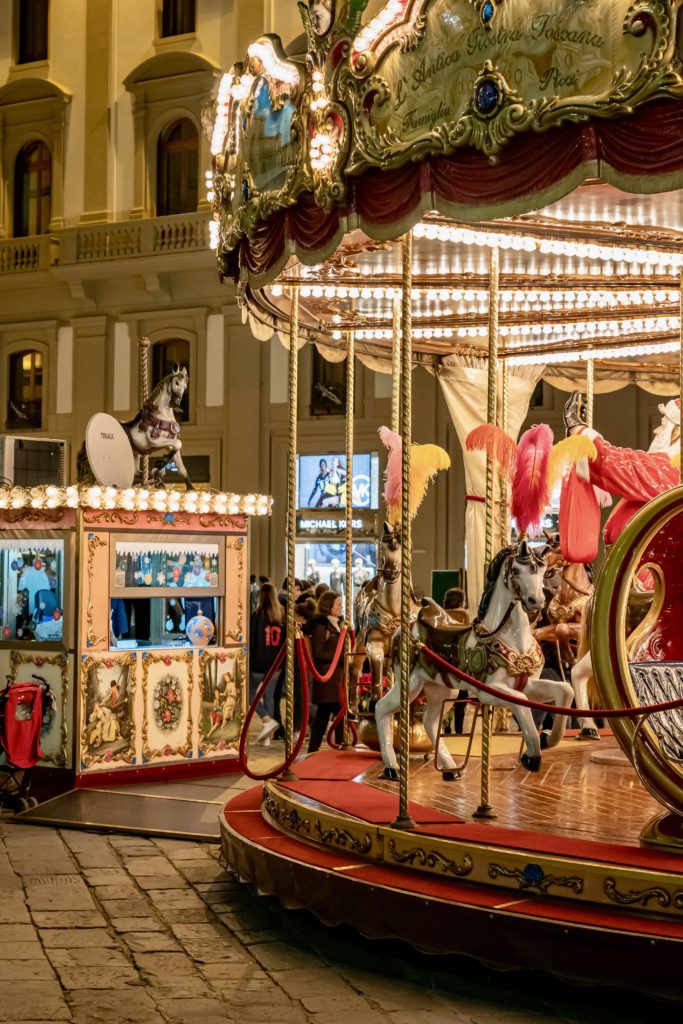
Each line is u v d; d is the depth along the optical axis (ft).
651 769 22.88
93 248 100.22
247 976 22.58
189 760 42.39
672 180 20.24
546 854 22.33
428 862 23.98
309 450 94.68
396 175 24.03
